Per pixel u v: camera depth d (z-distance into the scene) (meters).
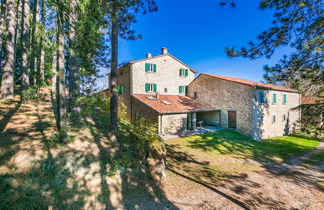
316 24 3.99
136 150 7.04
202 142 12.95
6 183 4.02
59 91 5.95
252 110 15.35
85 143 6.51
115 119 7.26
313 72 5.14
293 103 20.39
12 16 10.12
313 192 6.48
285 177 7.76
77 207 4.28
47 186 4.39
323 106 6.81
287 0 4.26
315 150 12.79
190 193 5.86
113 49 7.20
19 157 4.81
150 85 20.00
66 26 5.93
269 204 5.52
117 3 5.30
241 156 10.45
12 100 10.05
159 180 6.41
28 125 7.00
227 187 6.48
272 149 12.49
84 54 6.67
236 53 5.15
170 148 11.23
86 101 6.40
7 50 10.17
